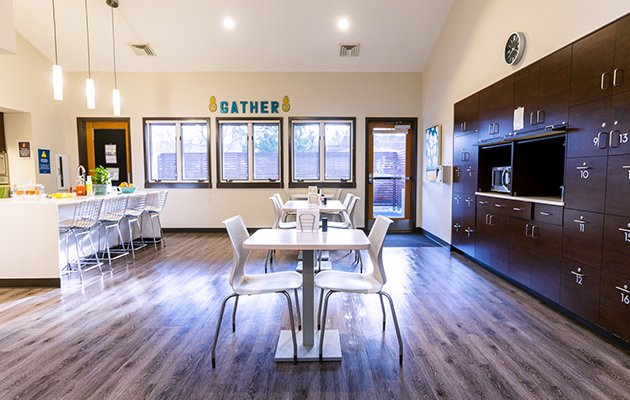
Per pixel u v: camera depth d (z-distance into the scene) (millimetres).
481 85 4234
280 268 4293
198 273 4059
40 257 3551
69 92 6402
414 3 4965
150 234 5609
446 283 3664
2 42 2150
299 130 6617
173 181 6664
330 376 2029
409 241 5871
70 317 2836
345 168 6695
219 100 6480
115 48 5820
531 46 3256
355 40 5652
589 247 2494
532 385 1916
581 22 2617
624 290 2209
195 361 2186
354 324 2703
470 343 2387
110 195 4770
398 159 6695
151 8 4984
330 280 2311
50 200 3875
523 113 3301
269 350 2326
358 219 6637
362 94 6512
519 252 3414
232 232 2201
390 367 2113
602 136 2359
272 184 6609
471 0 4461
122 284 3664
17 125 5773
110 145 6562
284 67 6352
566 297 2754
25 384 1940
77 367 2113
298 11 5043
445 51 5344
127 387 1920
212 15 5117
